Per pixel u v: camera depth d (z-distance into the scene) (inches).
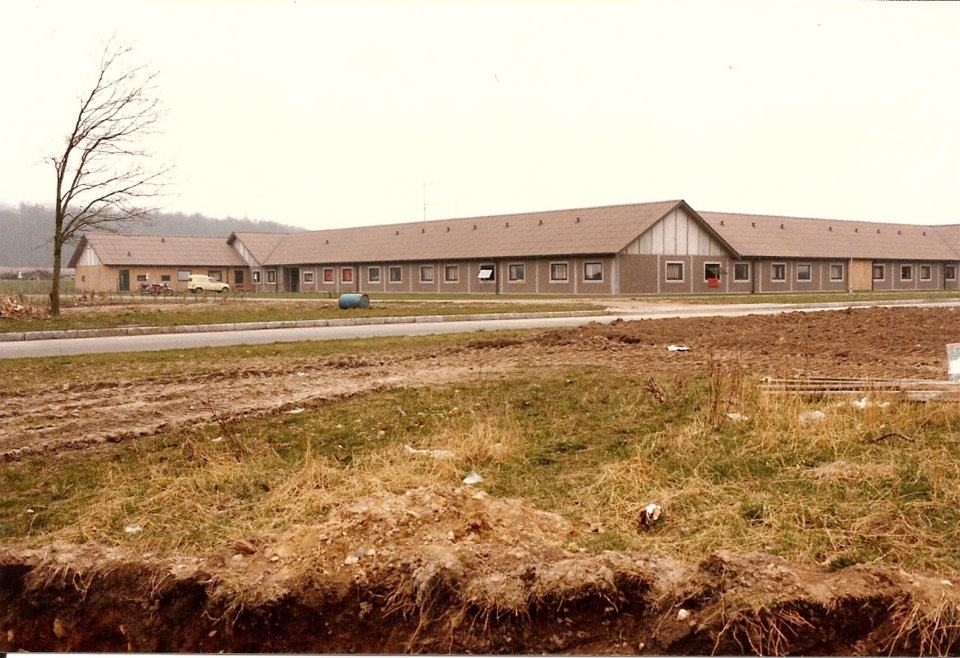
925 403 301.0
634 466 243.9
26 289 2415.1
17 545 207.2
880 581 174.1
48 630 190.5
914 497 217.3
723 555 181.9
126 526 219.6
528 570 181.2
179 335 756.0
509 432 289.1
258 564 191.8
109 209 958.4
